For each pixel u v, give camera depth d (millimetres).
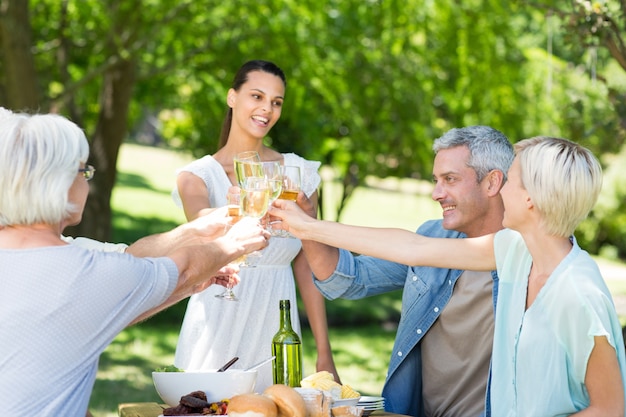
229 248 2756
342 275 3578
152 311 2652
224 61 11258
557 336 2654
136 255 3141
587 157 2660
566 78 11758
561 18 5027
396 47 11406
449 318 3443
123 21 10680
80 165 2477
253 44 11055
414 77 11648
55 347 2309
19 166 2326
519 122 12016
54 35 11320
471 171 3373
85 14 10750
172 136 13938
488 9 11289
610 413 2582
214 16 11055
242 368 3818
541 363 2684
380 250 3105
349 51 11148
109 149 11250
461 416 3420
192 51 10961
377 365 10258
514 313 2814
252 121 3971
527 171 2693
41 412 2281
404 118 11867
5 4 9016
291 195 3289
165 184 23188
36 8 10992
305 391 2719
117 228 16797
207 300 3805
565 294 2641
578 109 7777
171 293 2525
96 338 2371
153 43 11500
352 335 12188
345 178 12805
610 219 21031
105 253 2422
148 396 8102
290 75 10977
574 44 5047
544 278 2746
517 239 2898
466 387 3438
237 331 3799
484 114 11953
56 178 2367
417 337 3490
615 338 2617
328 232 3195
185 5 10234
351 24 11062
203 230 3201
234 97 4027
